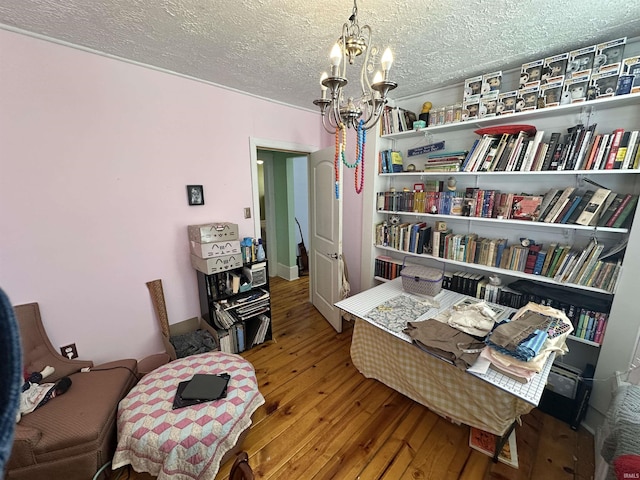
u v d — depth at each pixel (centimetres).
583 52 163
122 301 212
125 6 133
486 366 134
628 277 155
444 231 246
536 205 190
